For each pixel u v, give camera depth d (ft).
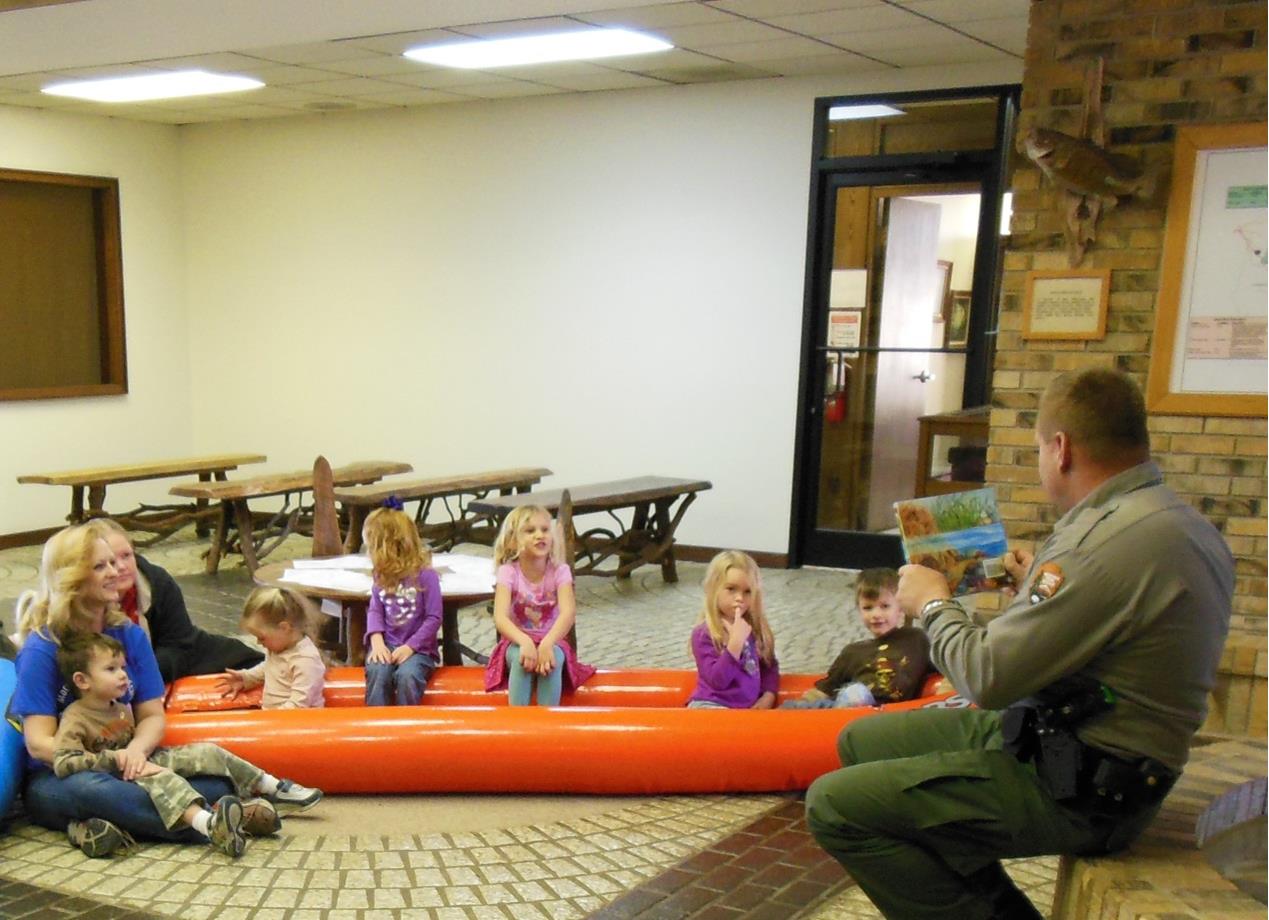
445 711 11.05
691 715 11.06
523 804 10.82
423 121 24.90
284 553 23.91
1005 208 19.79
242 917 8.43
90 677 9.73
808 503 22.27
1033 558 7.49
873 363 21.47
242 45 16.88
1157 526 6.07
